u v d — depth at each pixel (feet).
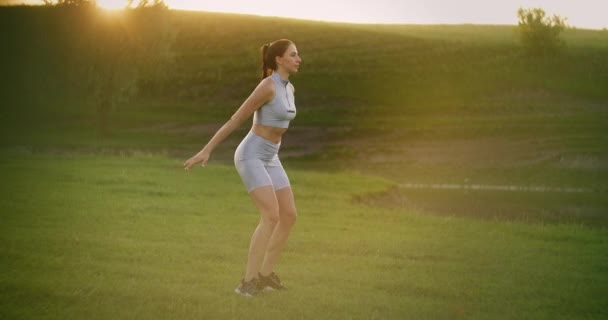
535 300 23.31
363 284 24.32
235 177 69.62
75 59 154.51
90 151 131.03
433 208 62.90
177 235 33.76
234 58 212.43
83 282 22.02
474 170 114.42
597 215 60.64
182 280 23.21
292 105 21.07
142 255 27.58
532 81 180.65
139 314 18.57
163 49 156.46
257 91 20.31
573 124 147.33
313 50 218.59
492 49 211.41
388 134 147.95
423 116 161.89
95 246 29.19
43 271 23.52
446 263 29.78
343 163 127.75
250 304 20.06
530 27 203.00
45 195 47.37
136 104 180.04
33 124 159.33
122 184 57.31
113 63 152.97
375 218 45.85
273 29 239.91
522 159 122.42
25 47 160.15
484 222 46.11
